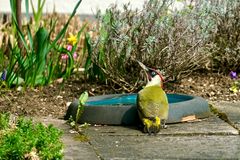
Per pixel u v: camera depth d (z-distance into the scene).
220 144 10.00
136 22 13.00
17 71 13.31
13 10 13.91
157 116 10.55
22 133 9.06
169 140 10.22
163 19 12.95
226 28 14.23
